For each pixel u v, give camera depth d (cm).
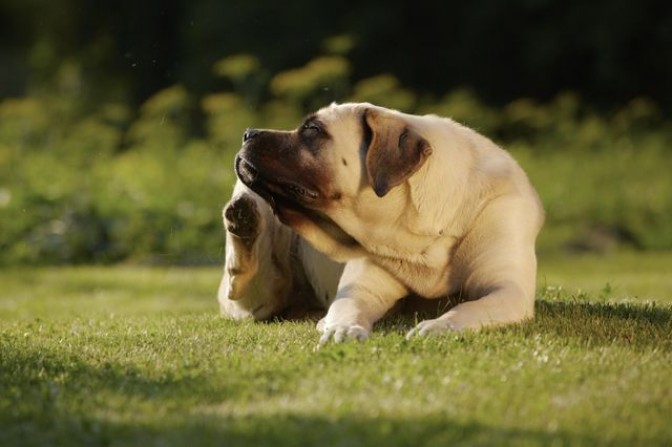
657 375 838
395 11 4041
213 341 1013
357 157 1016
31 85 4694
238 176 1040
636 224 2772
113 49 4431
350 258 1068
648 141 3234
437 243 1046
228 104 2825
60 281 2072
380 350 892
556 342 944
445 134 1052
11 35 5875
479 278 1036
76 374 883
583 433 704
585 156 3100
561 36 3947
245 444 681
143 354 954
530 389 789
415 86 4062
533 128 3472
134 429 722
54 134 3014
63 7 4641
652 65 3900
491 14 4025
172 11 4388
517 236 1045
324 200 1020
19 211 2436
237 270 1181
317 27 3991
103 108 3916
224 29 4034
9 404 794
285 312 1241
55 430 731
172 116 2959
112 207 2467
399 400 760
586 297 1275
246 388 809
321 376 825
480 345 914
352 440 679
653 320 1109
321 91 2931
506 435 694
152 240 2419
